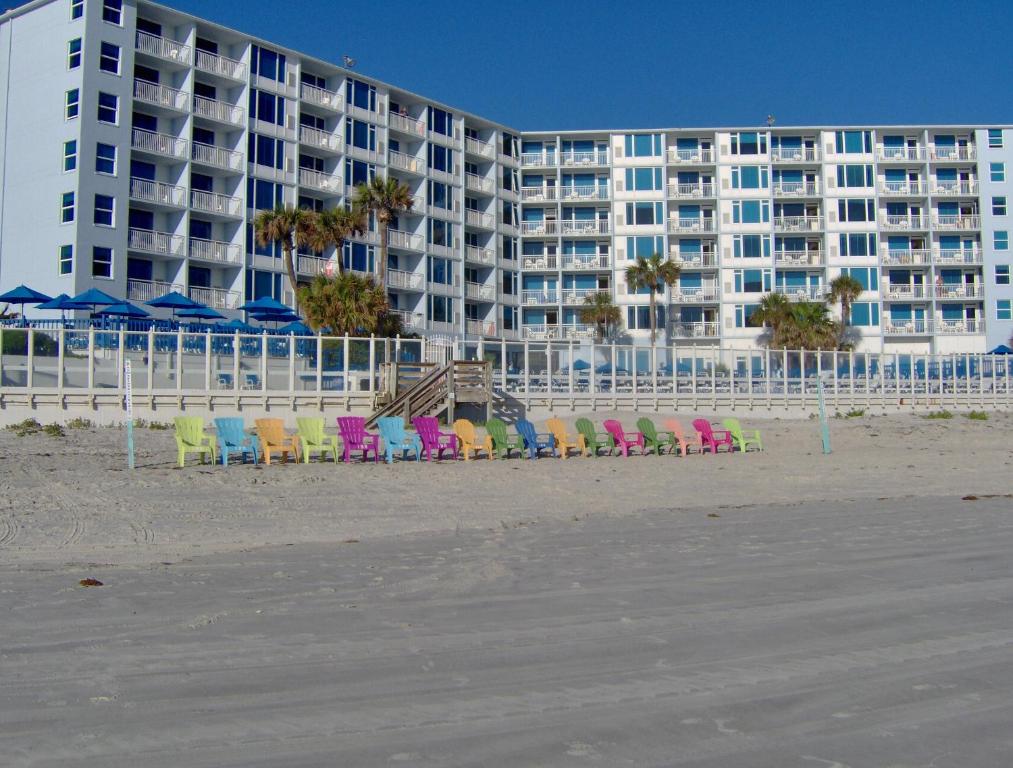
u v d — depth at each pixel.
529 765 4.85
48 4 45.78
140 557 10.77
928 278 67.88
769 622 7.82
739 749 5.08
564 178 69.81
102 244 44.56
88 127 44.22
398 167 60.19
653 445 25.86
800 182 68.06
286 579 9.53
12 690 5.98
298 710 5.65
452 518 14.19
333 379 30.58
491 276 67.06
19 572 9.72
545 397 35.00
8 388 26.27
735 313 67.31
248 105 51.12
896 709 5.72
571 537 12.42
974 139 68.00
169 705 5.72
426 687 6.09
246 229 50.62
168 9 47.69
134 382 27.61
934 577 9.65
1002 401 45.12
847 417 39.41
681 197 68.06
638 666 6.58
